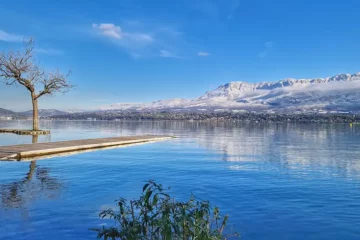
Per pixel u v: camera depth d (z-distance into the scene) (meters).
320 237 6.53
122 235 4.42
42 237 6.20
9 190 9.88
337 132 55.56
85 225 6.81
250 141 33.06
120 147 25.86
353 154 21.20
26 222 6.98
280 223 7.27
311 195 9.83
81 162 16.58
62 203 8.47
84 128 65.38
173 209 4.61
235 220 7.42
